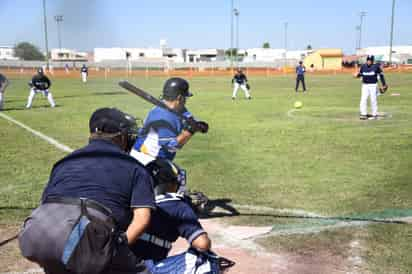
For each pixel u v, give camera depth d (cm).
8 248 451
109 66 6228
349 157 828
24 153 908
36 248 230
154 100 368
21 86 3234
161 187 287
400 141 966
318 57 7100
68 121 1381
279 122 1316
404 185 641
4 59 5666
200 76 5234
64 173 247
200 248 277
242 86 2144
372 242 454
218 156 859
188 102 1997
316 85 3225
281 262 414
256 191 632
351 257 422
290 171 738
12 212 554
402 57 7700
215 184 668
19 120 1412
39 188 659
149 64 6631
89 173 244
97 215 233
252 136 1078
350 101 1962
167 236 283
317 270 397
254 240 465
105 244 231
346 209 552
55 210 234
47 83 1798
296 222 513
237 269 401
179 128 411
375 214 532
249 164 791
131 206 248
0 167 785
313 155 853
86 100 2122
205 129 410
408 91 2442
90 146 257
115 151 254
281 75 5309
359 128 1164
